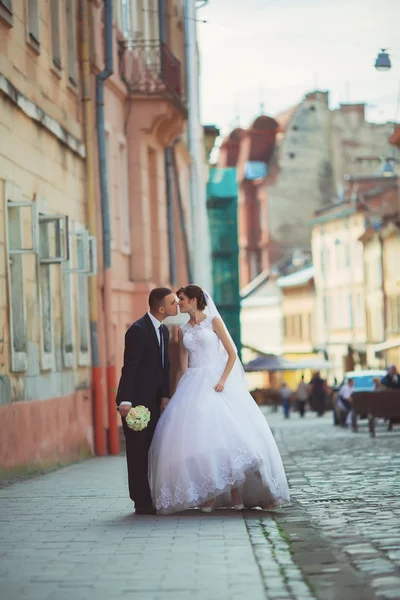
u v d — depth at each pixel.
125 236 39.12
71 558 11.92
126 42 38.50
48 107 28.27
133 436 15.88
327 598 9.85
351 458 29.17
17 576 10.91
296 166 142.62
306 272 137.75
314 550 12.59
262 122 151.00
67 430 28.66
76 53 32.28
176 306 16.22
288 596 9.90
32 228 23.69
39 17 27.45
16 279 24.25
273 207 144.62
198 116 41.25
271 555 12.09
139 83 39.25
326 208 128.88
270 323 146.88
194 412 15.63
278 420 78.06
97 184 33.97
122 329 37.44
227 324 80.44
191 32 41.25
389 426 48.50
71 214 30.61
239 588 10.27
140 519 15.18
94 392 32.34
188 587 10.31
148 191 40.75
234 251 80.50
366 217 117.06
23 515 15.81
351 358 119.06
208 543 12.92
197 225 40.53
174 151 46.16
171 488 15.50
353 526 14.60
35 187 26.36
